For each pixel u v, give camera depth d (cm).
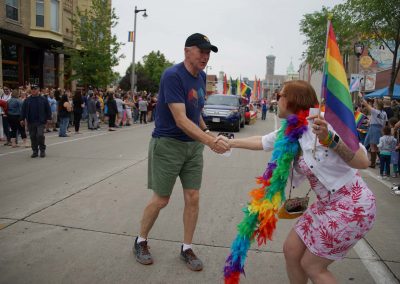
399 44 1803
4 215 490
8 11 2102
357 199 240
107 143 1260
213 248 407
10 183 671
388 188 733
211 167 883
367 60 1411
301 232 258
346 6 1736
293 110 265
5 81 2158
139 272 348
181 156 356
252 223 282
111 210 523
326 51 235
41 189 629
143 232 373
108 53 2391
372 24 1653
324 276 251
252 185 706
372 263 383
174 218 500
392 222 517
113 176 742
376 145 957
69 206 536
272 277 348
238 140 305
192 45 334
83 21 2414
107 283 326
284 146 259
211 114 1698
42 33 2303
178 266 364
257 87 4584
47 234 430
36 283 322
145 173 776
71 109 1556
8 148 1124
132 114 2297
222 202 584
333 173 242
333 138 229
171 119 349
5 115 1168
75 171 786
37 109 946
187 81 340
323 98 235
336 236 240
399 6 1545
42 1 2302
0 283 320
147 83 5369
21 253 379
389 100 1122
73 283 324
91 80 2398
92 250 391
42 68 2466
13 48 2217
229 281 287
